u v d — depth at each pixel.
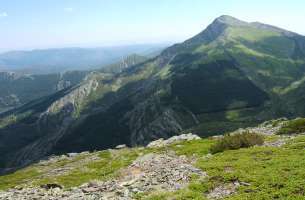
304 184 24.59
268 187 25.03
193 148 57.97
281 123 73.88
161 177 30.28
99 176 55.88
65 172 75.94
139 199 25.52
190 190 26.19
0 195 31.94
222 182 27.31
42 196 29.81
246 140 46.94
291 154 35.34
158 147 80.88
